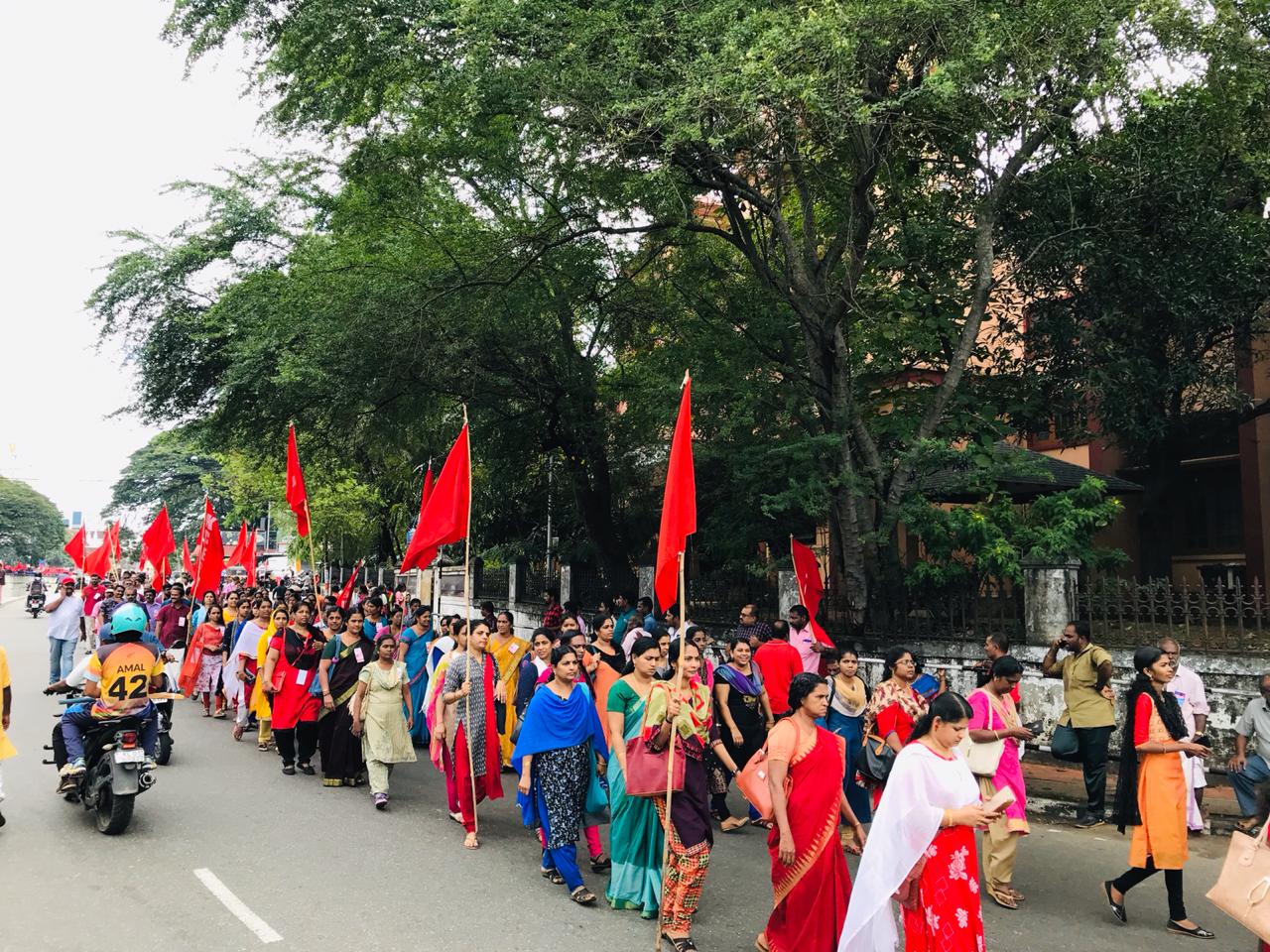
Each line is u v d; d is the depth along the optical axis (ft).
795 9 35.32
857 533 44.24
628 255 57.67
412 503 88.89
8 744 25.32
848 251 43.62
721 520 57.52
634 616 40.73
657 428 59.36
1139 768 20.53
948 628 41.70
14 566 294.05
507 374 57.67
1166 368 51.88
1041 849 26.94
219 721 45.88
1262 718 25.72
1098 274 48.60
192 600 48.06
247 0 41.27
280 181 64.39
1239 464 67.97
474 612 80.38
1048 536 39.75
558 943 18.52
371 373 50.98
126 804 24.64
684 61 36.52
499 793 26.40
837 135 36.76
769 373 46.91
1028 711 39.14
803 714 17.22
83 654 70.49
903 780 14.43
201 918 19.24
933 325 45.68
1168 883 20.39
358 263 50.42
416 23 38.24
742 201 50.08
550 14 36.65
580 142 40.81
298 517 43.60
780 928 16.98
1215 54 35.70
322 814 28.30
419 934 18.72
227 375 54.80
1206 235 45.39
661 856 20.62
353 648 32.99
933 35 36.17
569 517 75.51
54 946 17.65
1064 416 53.78
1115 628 38.24
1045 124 38.83
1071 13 34.24
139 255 62.34
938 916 14.16
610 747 21.62
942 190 48.42
